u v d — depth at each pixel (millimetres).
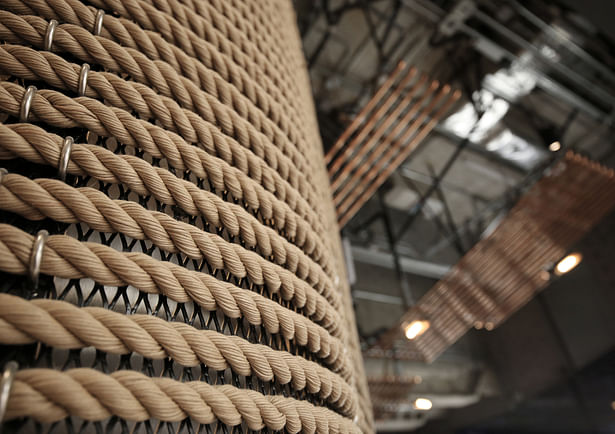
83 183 219
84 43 239
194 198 240
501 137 3904
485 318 3855
